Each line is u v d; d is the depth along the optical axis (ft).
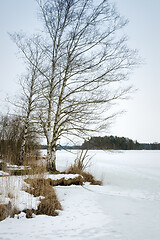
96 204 21.31
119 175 44.75
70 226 14.70
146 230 14.05
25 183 23.17
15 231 13.43
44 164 28.76
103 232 13.62
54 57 40.34
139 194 26.76
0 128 52.85
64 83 39.24
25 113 43.96
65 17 39.47
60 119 38.04
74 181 32.45
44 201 18.93
